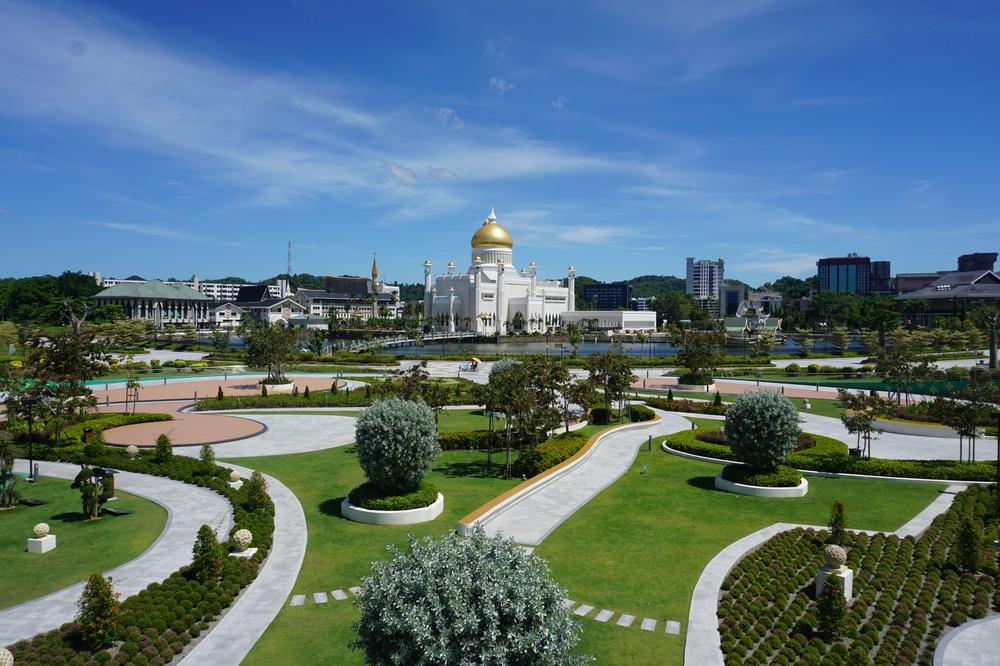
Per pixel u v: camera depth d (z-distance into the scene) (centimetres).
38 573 3067
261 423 6906
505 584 1823
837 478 4859
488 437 5566
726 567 3189
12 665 2216
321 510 4028
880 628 2650
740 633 2539
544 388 5366
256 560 3191
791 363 13650
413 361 14425
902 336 15162
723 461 5338
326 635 2548
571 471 4994
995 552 3428
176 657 2398
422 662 1734
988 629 2641
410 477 3878
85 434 5706
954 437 6234
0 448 4056
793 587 3019
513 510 4034
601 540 3569
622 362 7156
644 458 5503
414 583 1839
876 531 3766
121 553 3309
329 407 8019
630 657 2408
